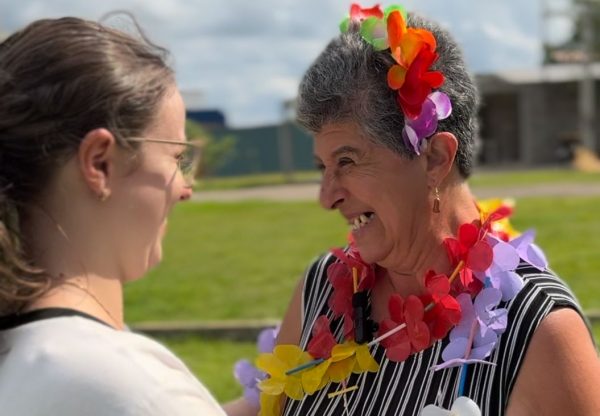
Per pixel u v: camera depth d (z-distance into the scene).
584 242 9.41
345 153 1.99
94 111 1.48
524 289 1.90
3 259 1.46
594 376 1.79
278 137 31.41
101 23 1.61
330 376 2.12
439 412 1.81
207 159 26.72
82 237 1.54
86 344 1.44
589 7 29.83
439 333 1.97
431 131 1.92
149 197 1.58
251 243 10.67
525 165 30.97
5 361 1.45
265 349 2.58
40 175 1.51
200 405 1.46
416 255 2.03
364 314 2.16
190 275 8.66
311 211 13.77
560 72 33.00
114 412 1.38
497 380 1.85
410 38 1.87
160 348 1.52
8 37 1.56
